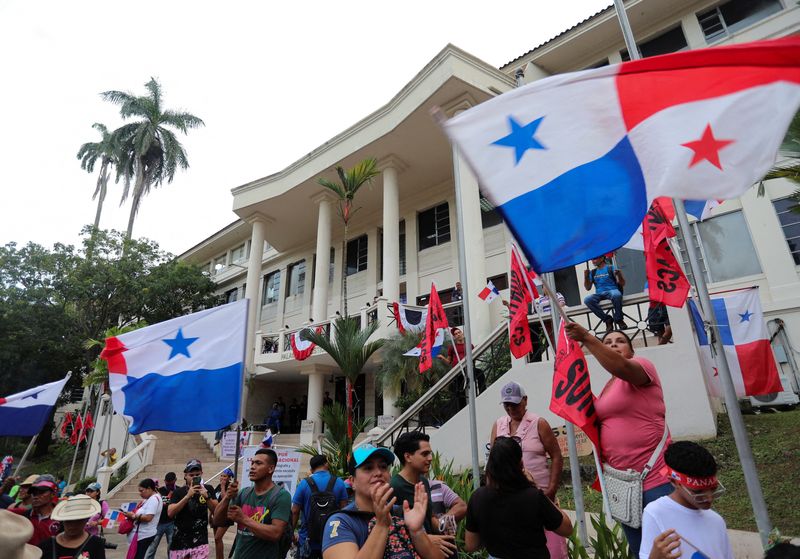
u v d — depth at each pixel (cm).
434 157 1777
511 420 412
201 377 465
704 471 208
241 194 2197
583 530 435
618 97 262
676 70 251
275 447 688
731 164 223
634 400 284
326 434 870
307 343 1656
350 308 2145
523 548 255
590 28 1494
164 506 652
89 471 2028
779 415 786
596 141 262
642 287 1211
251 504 387
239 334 483
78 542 345
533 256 260
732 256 1159
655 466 269
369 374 1920
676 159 236
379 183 1923
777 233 1107
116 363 466
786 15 1261
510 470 265
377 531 204
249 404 2169
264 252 2778
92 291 2511
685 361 662
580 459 702
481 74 1494
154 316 2655
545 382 735
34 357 2520
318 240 1958
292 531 443
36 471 2258
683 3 1411
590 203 255
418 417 936
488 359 930
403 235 2030
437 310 859
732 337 752
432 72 1499
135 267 2608
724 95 234
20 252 2555
